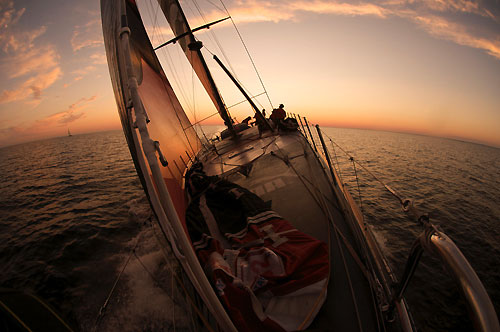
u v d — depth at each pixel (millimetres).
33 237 9852
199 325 2498
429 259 7895
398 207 12766
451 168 30859
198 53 8656
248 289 2143
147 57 6445
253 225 3131
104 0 4449
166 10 8711
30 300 1288
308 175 5043
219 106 9414
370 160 30281
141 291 5582
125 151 40781
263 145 7398
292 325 2008
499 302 6945
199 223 3441
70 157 39562
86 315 5176
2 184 22453
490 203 15938
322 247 2646
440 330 5637
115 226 10102
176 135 5969
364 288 2537
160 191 1640
